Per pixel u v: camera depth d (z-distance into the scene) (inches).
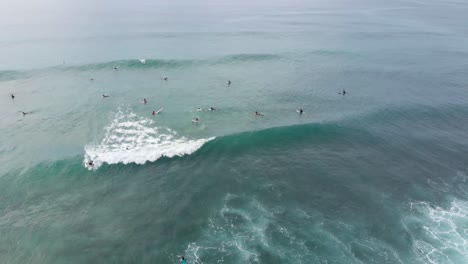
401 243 847.7
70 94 1781.5
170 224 901.2
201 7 5885.8
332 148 1285.7
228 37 3260.3
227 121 1503.4
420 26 4097.0
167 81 2000.5
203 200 992.9
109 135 1357.0
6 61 2347.4
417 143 1332.4
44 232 870.4
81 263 781.9
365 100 1753.2
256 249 822.5
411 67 2352.4
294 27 3895.2
